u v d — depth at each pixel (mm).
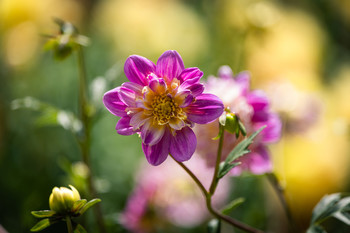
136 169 1027
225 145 736
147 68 636
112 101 637
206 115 630
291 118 833
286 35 952
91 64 1318
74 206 623
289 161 832
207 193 642
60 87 1277
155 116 629
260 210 910
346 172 845
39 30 1114
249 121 727
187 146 632
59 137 1143
